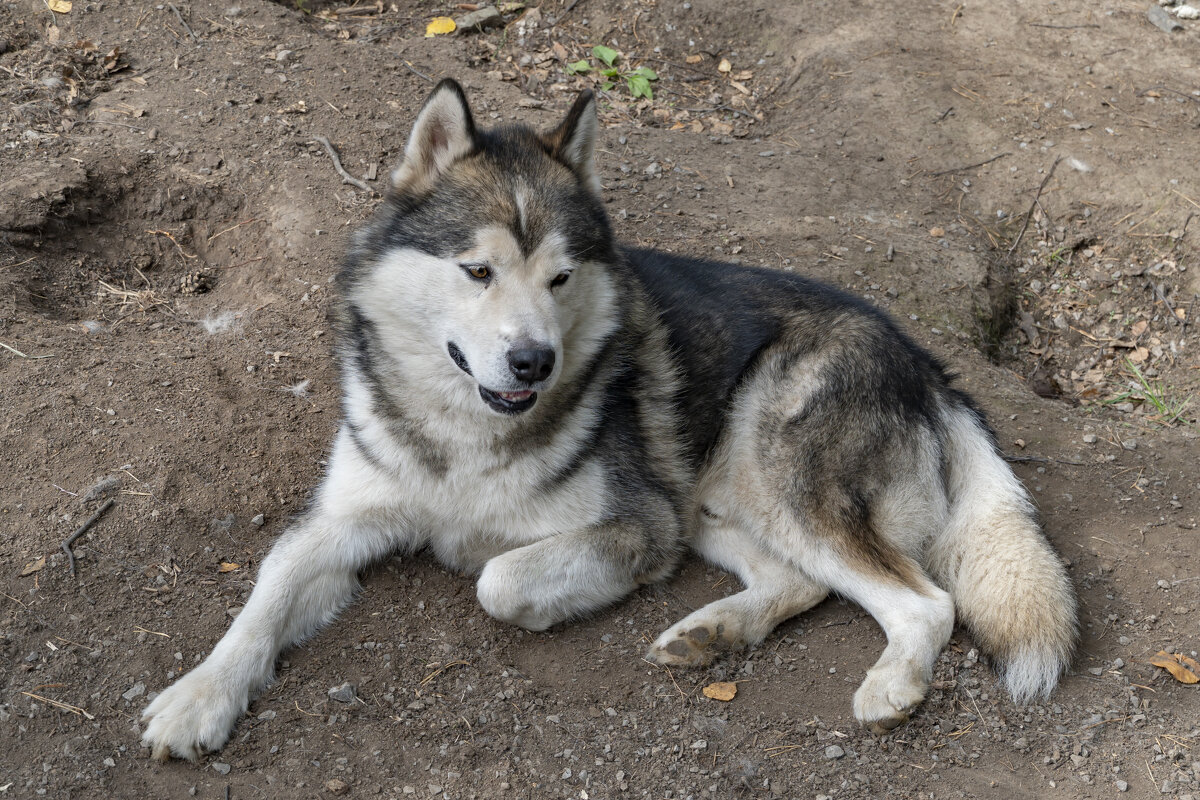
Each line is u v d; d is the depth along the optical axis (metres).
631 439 3.88
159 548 3.75
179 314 5.11
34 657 3.28
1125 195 6.57
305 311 5.05
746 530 4.05
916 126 7.22
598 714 3.37
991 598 3.68
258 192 5.62
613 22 8.26
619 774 3.16
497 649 3.61
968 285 5.93
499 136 3.59
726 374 4.08
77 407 4.19
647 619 3.83
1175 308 6.05
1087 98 7.52
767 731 3.34
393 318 3.43
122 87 6.18
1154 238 6.36
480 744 3.22
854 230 6.21
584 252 3.40
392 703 3.35
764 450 3.92
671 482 4.00
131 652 3.36
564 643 3.68
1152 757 3.28
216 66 6.45
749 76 8.05
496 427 3.54
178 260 5.49
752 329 4.12
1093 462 4.74
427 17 8.05
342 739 3.20
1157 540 4.25
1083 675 3.61
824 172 6.78
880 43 8.06
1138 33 8.31
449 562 3.97
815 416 3.86
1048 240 6.51
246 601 3.63
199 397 4.41
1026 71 7.82
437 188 3.39
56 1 6.62
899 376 3.99
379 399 3.62
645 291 4.09
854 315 4.12
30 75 6.05
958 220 6.51
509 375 3.11
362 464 3.70
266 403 4.49
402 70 6.88
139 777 3.01
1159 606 3.91
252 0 7.19
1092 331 6.13
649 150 6.75
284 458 4.25
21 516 3.72
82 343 4.61
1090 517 4.39
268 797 3.00
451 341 3.31
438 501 3.70
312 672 3.44
